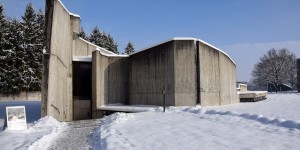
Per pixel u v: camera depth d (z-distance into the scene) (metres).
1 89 52.44
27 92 54.78
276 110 18.95
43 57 18.59
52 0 19.62
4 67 53.28
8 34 54.66
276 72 83.00
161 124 13.00
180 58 22.81
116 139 9.81
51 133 12.12
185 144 8.64
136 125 13.08
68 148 9.54
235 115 14.05
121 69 27.72
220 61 26.69
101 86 26.48
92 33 83.25
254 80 91.44
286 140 8.45
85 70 28.20
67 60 25.16
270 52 86.06
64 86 23.66
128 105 25.95
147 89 25.25
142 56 25.92
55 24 20.11
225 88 27.86
